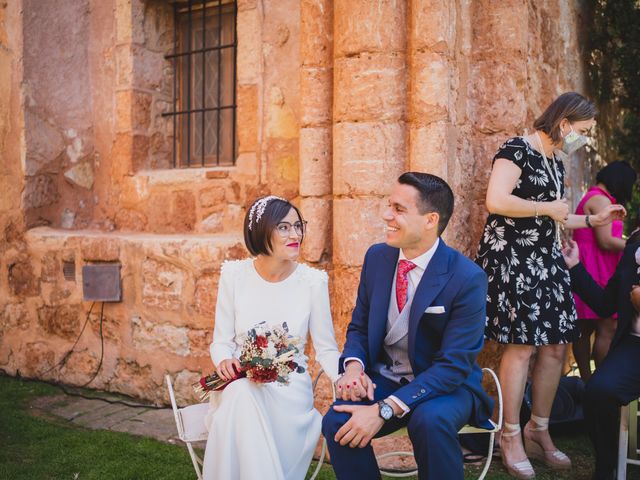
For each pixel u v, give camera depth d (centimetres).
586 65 518
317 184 370
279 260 271
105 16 511
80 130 528
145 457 348
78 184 529
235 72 475
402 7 346
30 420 405
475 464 343
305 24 369
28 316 510
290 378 265
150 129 509
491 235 330
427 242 246
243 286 277
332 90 368
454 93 355
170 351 436
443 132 340
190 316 426
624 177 399
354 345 259
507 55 373
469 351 234
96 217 529
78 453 352
